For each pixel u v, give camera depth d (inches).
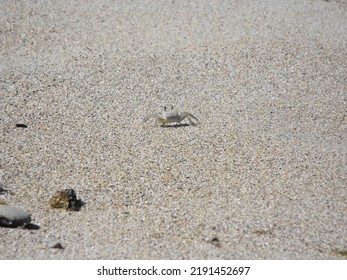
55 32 690.2
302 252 306.5
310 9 825.5
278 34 712.4
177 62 627.8
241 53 654.5
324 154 448.5
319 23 768.3
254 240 317.4
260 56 650.2
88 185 380.5
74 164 410.0
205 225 332.2
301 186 390.9
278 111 532.7
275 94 569.9
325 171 417.1
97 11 761.6
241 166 416.8
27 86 553.6
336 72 627.5
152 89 565.6
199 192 375.2
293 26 744.3
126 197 366.0
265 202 364.8
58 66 604.7
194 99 549.0
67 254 295.4
